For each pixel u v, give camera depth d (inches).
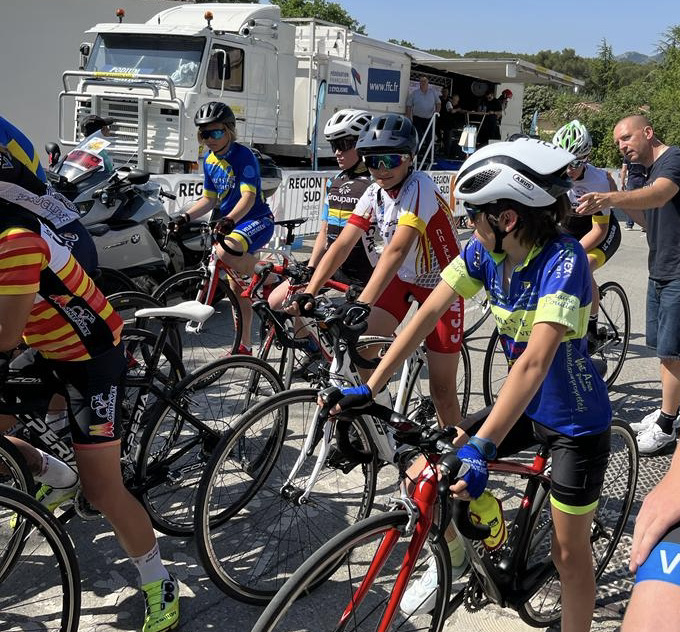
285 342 126.5
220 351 219.5
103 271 201.0
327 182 386.3
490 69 642.8
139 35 425.1
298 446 132.3
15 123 442.3
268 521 125.9
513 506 107.9
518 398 75.0
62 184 210.7
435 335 127.9
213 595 110.6
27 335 90.5
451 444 75.9
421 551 84.4
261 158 317.7
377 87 565.9
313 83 490.9
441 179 484.7
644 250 458.3
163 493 123.4
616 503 112.7
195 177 316.5
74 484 105.4
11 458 96.5
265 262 154.9
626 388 211.9
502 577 93.9
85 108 427.5
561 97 1105.4
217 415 125.7
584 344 84.5
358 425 113.5
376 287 117.4
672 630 48.3
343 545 75.0
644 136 156.5
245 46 437.7
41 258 82.4
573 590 90.3
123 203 219.6
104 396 93.7
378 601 84.4
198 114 194.7
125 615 105.2
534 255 78.8
